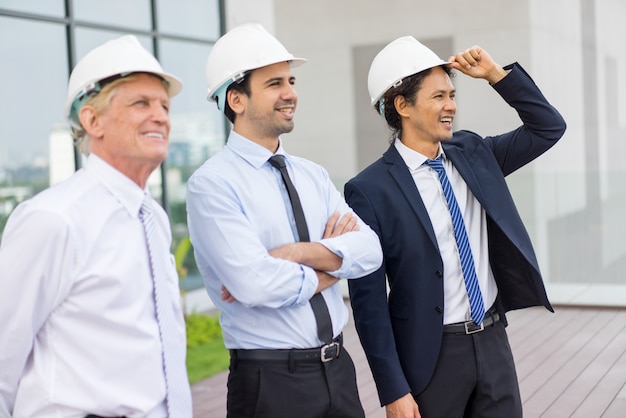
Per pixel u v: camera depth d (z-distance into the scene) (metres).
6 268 1.48
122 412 1.53
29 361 1.54
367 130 8.09
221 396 4.56
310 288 2.01
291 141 8.34
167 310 1.62
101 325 1.53
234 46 2.12
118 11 6.73
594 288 6.77
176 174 7.32
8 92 5.83
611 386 4.53
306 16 8.17
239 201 2.08
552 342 5.62
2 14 5.72
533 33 7.34
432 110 2.31
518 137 2.50
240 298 2.00
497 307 2.39
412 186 2.34
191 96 7.49
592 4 7.00
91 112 1.57
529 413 4.14
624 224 6.73
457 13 7.63
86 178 1.57
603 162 6.83
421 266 2.28
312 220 2.19
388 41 7.94
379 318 2.29
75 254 1.50
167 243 1.71
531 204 6.93
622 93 6.93
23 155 5.93
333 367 2.09
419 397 2.29
